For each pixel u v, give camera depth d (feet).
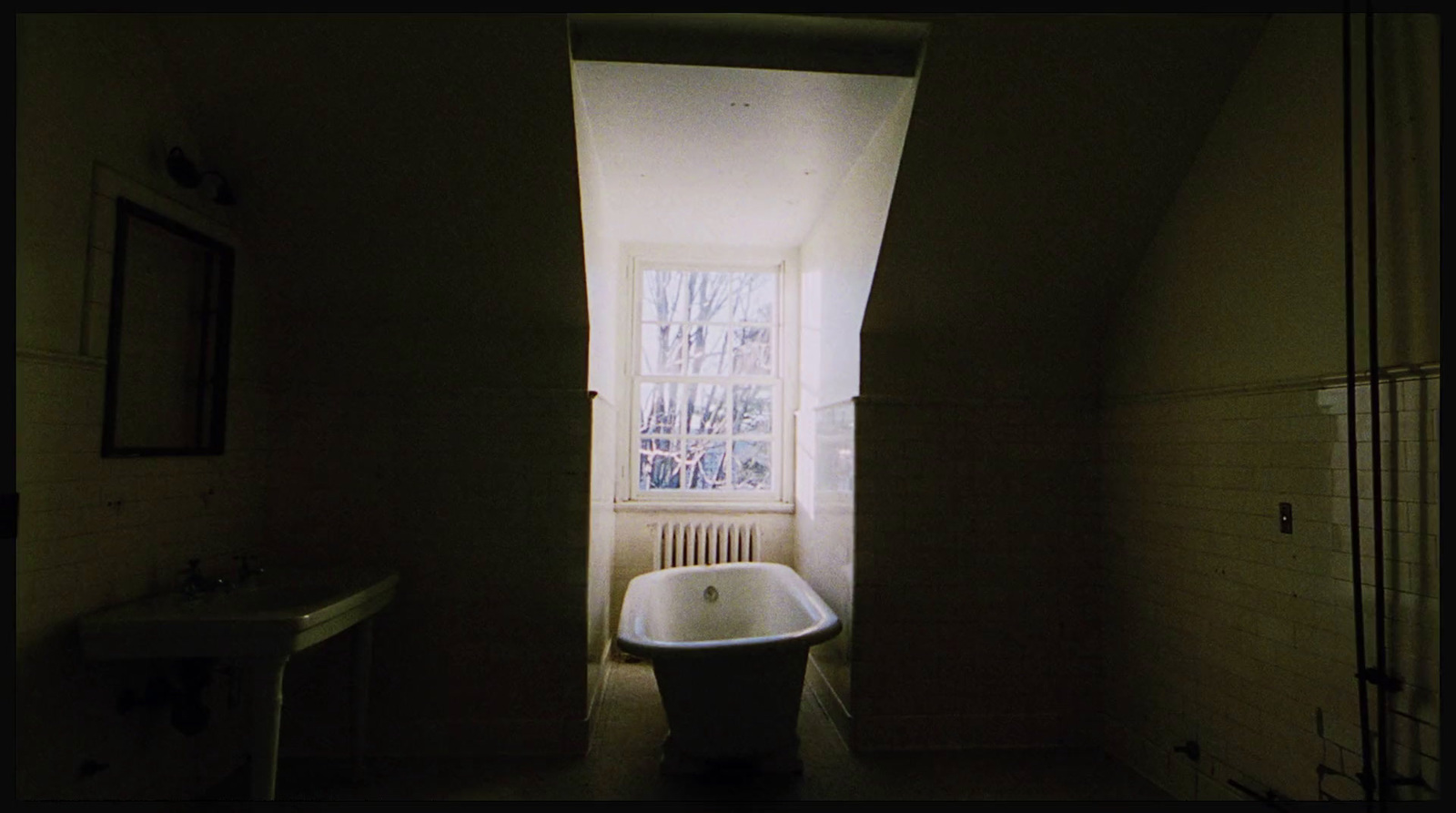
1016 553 8.97
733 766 8.06
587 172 8.23
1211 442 7.18
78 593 5.77
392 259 8.17
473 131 7.09
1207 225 7.30
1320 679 5.93
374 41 6.40
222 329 7.47
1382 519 5.40
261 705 5.88
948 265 8.41
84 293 5.74
